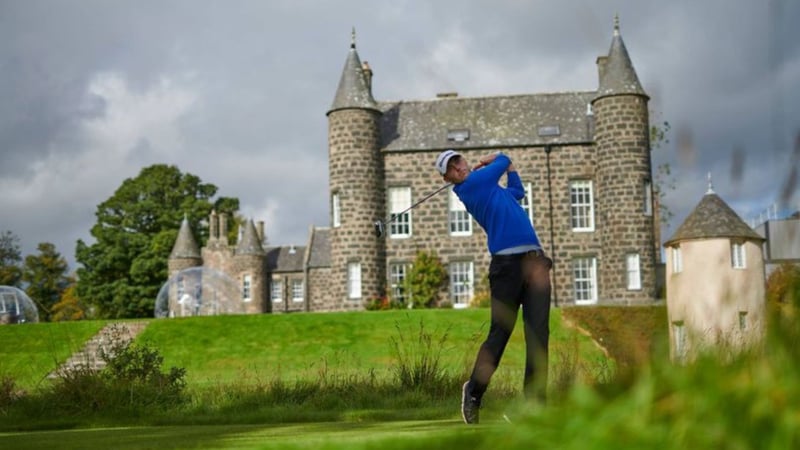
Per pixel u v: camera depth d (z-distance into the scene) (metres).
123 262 59.97
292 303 55.12
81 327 25.28
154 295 59.19
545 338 5.27
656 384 2.13
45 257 64.81
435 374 11.33
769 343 2.05
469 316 25.48
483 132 36.09
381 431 5.23
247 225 55.50
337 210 35.72
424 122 36.69
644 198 33.88
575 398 2.22
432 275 35.25
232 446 4.52
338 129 35.62
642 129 34.16
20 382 16.95
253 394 11.34
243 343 23.81
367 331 24.48
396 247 35.91
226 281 53.62
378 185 35.84
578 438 2.05
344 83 35.97
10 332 24.73
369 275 35.28
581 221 35.31
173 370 11.80
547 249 35.19
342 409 10.16
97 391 10.55
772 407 1.89
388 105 37.41
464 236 35.78
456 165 5.84
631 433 1.99
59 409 10.42
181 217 62.41
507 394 9.19
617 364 2.36
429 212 35.84
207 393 11.77
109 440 5.34
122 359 11.70
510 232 5.47
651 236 33.84
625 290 33.59
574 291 34.94
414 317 25.64
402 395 10.73
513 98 37.06
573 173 35.34
